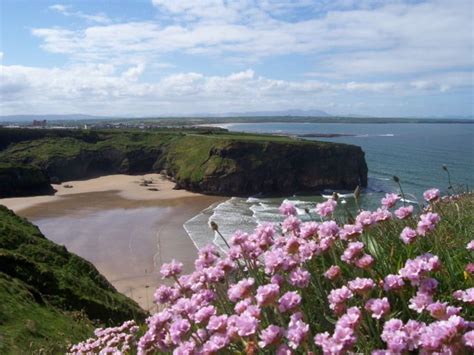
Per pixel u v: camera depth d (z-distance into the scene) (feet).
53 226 215.31
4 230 104.47
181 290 15.25
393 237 16.76
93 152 440.45
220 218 230.07
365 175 355.56
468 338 8.27
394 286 11.50
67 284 90.84
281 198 320.70
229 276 17.11
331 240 14.20
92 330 69.56
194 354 10.77
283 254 13.78
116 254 165.48
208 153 355.15
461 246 15.99
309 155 350.43
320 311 13.08
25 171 325.21
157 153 461.37
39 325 64.03
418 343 8.84
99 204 280.51
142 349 12.81
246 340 11.00
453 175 330.54
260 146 348.38
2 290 72.90
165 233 196.13
